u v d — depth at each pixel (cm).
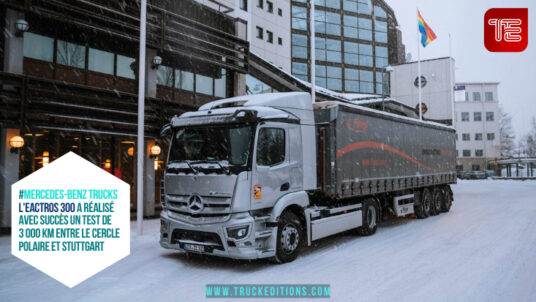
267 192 709
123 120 1301
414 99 5012
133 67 1423
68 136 1271
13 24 1093
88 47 1292
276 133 746
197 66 1664
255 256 676
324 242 963
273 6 3934
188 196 713
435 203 1468
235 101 805
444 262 727
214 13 1798
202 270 699
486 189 3084
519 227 1137
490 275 635
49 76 1192
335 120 905
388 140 1146
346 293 554
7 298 548
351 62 4934
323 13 4794
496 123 7362
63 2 1173
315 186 843
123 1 1341
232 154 691
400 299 523
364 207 1030
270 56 3856
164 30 1431
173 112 1466
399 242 939
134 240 977
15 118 1060
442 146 1538
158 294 561
